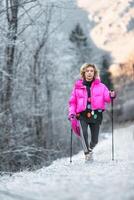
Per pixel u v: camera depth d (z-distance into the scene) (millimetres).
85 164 16594
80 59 74062
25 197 9469
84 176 12203
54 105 63219
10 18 36562
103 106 17359
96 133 17328
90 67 17156
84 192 9227
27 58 46969
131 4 68062
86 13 60000
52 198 8906
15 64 42656
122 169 13430
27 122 47062
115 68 91125
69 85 63125
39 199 8984
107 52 90438
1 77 38188
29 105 47062
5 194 10109
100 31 85625
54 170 15625
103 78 97375
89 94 17156
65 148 45812
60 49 58844
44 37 48406
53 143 52844
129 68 79062
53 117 60250
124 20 75875
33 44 48688
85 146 17188
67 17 49812
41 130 47750
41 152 38625
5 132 36062
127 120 63156
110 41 87312
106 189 9383
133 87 74625
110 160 18109
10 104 38781
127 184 9820
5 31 35938
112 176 11641
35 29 46969
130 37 81500
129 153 22234
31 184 11531
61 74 61125
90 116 17141
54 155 38875
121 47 85250
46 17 47312
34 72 49094
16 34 36719
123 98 69625
